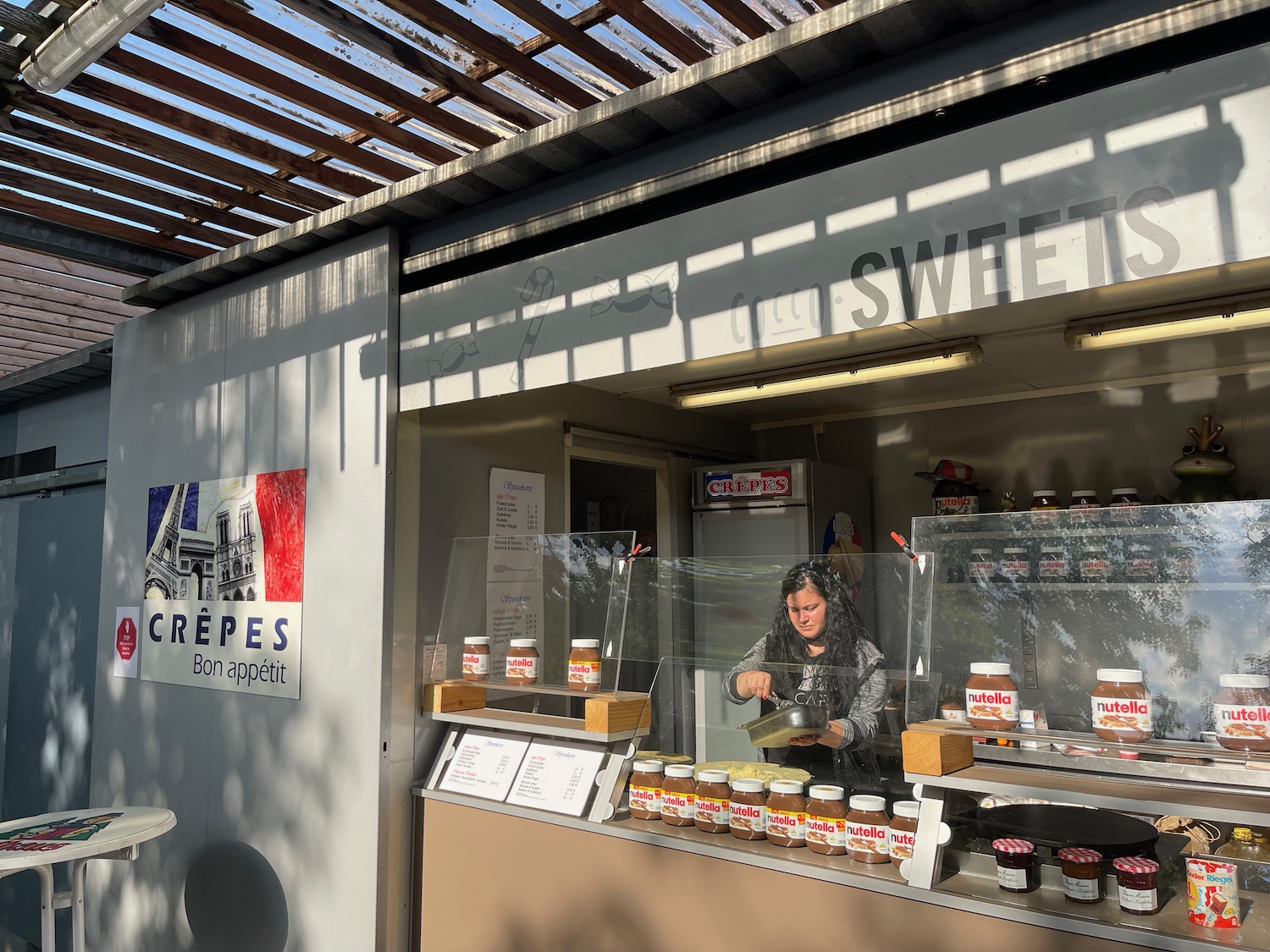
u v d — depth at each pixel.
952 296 2.16
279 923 3.46
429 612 3.42
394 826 3.23
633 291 2.76
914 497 4.71
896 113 2.27
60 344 5.96
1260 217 1.79
